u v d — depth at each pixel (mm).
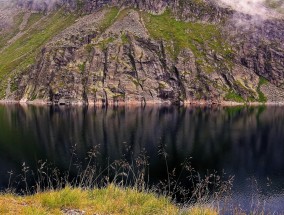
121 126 114688
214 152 73312
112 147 77188
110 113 164000
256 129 108312
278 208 38531
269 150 75688
